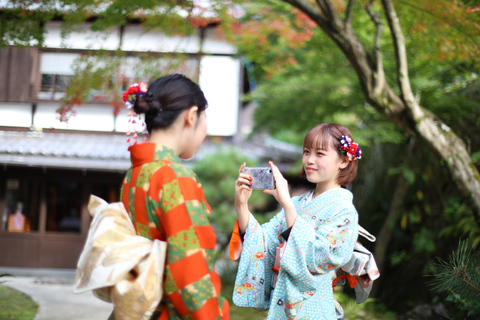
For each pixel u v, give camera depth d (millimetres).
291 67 7527
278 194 2008
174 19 4961
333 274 2238
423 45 4926
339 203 2080
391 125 5984
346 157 2150
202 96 1658
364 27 5812
